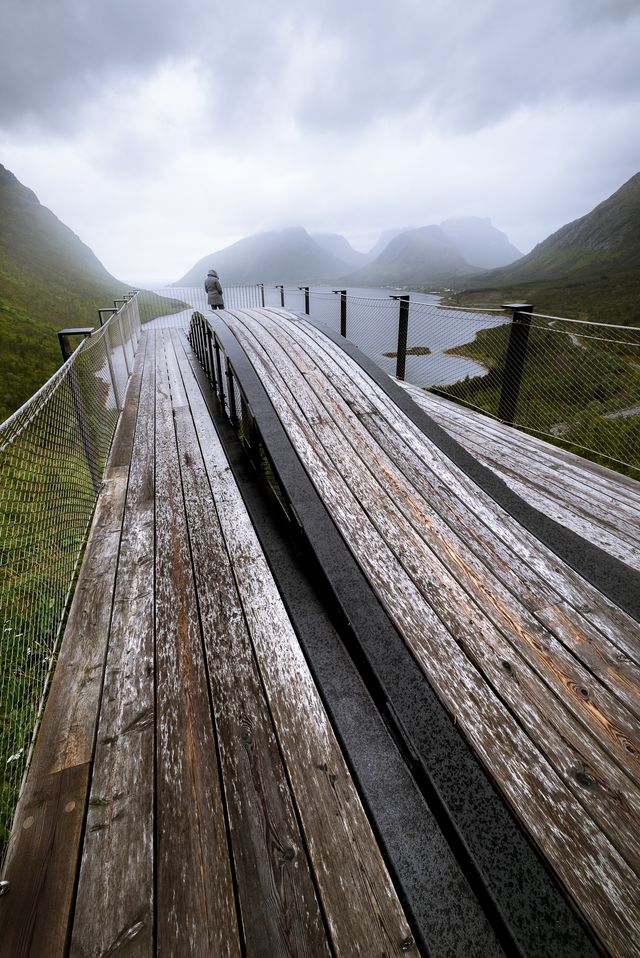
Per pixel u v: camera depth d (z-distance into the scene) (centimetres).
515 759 116
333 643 164
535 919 87
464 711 127
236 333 424
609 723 124
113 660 163
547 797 107
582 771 113
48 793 121
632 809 105
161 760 128
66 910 98
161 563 215
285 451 260
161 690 150
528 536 197
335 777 122
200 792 120
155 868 104
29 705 150
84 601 191
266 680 152
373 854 105
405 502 221
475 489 230
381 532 201
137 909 97
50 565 195
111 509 264
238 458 326
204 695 148
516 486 289
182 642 169
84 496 265
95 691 151
